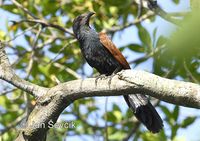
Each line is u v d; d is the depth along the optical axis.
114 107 14.17
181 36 6.00
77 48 13.84
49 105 7.21
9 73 7.68
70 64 13.93
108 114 14.08
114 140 13.91
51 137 8.55
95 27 13.25
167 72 11.47
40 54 14.01
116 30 13.02
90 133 13.90
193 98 5.93
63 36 13.81
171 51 6.24
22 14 13.59
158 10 10.91
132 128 13.69
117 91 6.56
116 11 13.65
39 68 13.65
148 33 12.84
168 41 6.41
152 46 12.85
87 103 14.29
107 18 13.55
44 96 7.29
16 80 7.62
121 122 14.02
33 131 7.28
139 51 13.09
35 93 7.44
